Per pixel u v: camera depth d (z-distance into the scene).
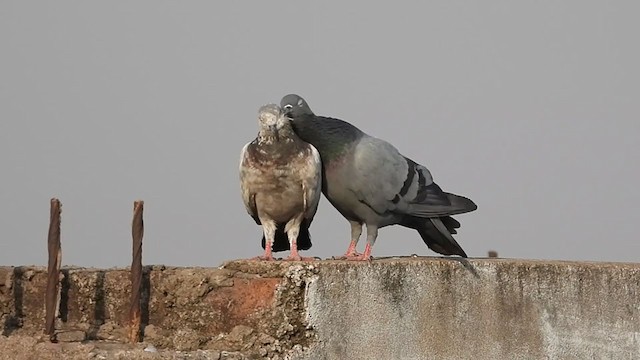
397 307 13.84
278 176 13.85
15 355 12.83
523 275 15.12
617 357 16.02
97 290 13.93
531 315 15.16
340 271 13.33
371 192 14.82
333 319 13.25
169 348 13.26
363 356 13.51
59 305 14.02
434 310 14.22
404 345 13.88
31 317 14.12
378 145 15.02
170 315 13.47
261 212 14.29
